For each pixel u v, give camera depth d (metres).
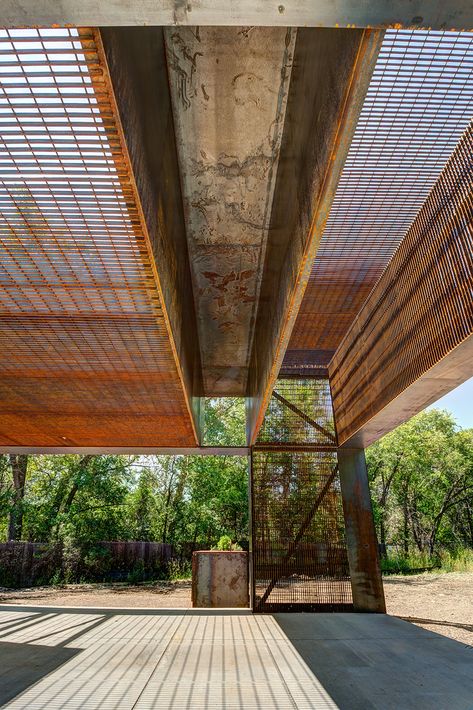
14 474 17.36
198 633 4.96
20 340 3.92
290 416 7.41
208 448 7.66
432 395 4.37
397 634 4.89
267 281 5.36
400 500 24.20
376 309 5.18
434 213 3.67
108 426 6.36
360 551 6.70
